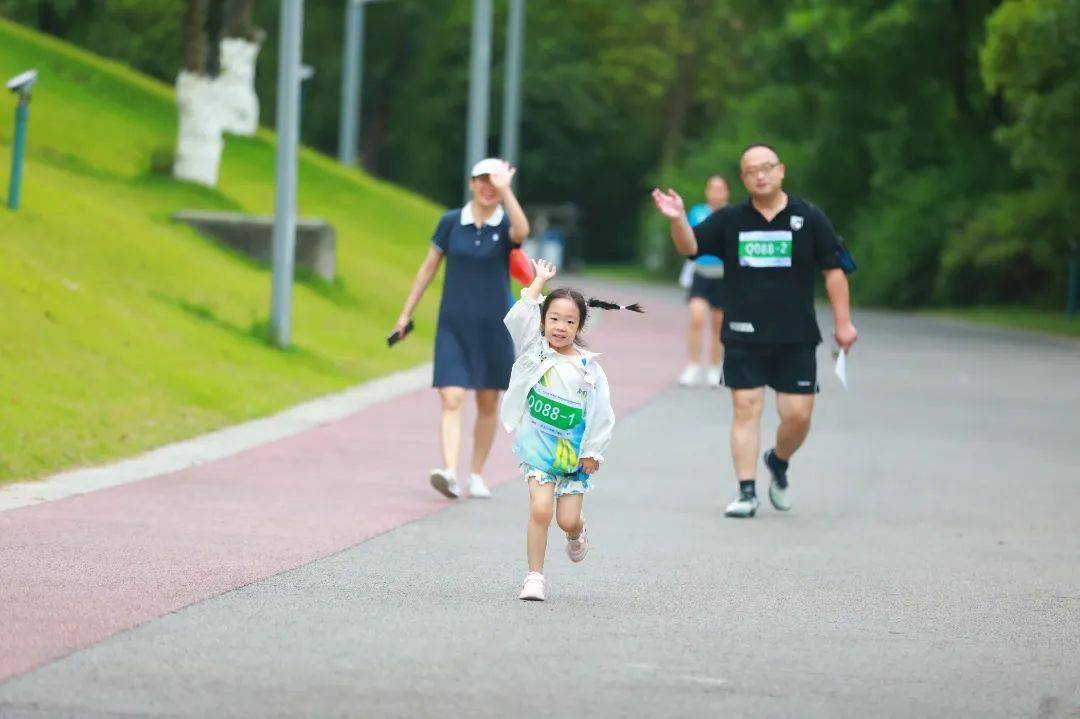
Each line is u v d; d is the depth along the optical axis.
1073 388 57.41
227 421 40.38
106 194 64.94
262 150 93.25
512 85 121.25
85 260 50.88
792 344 30.59
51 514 27.77
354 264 72.75
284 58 50.53
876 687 17.89
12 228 50.44
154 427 37.41
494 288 31.91
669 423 44.53
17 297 42.47
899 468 37.31
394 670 18.09
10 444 32.53
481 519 29.09
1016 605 22.75
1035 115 88.00
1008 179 122.94
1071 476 36.72
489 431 31.89
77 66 91.75
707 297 54.44
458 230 32.16
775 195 30.69
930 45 118.75
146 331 45.62
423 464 35.66
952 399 52.66
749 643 19.92
